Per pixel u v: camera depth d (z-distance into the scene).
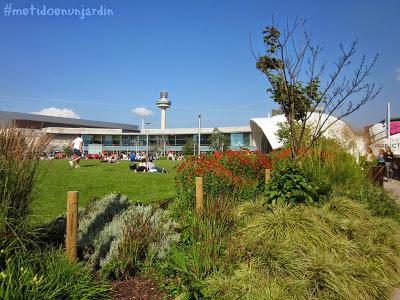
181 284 4.60
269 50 10.25
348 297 4.56
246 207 7.12
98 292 4.19
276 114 35.84
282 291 4.48
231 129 89.88
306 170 8.39
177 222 6.71
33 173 4.42
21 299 3.49
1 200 4.15
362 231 6.50
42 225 4.96
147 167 22.77
